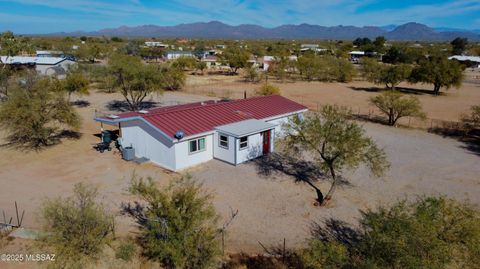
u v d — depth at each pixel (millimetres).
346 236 14133
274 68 76938
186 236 11070
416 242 8359
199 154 22047
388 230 9023
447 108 42469
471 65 101812
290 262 12359
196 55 119125
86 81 41688
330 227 14828
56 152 23766
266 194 17859
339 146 15492
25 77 30844
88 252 11945
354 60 122250
